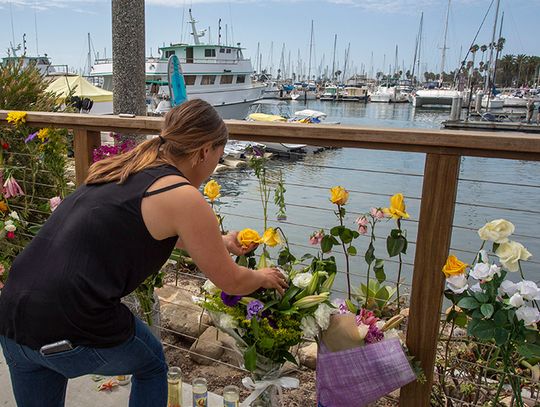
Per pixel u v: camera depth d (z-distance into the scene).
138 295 2.29
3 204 2.96
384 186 12.09
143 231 1.30
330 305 1.73
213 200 2.26
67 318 1.27
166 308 3.09
